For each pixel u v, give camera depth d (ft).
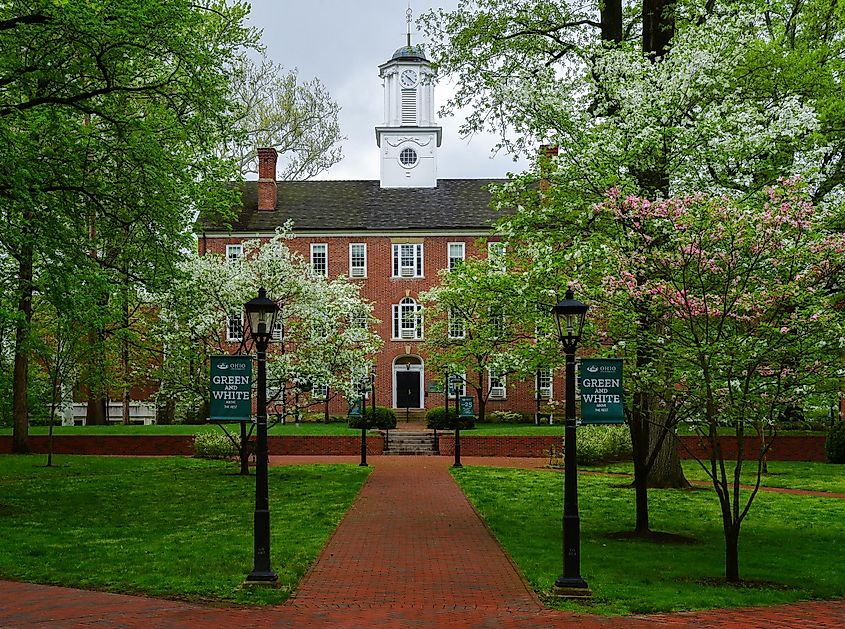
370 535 49.67
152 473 84.79
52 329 98.02
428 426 134.41
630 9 77.71
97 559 41.27
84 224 66.39
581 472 88.07
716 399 39.24
